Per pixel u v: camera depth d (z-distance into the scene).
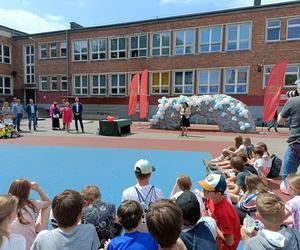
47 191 6.42
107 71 29.22
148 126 21.45
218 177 3.15
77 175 7.70
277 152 10.76
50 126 21.08
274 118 17.62
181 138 14.88
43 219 3.39
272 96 17.05
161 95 26.73
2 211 2.22
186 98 18.94
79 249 2.39
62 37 31.08
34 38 32.41
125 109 28.48
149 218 2.00
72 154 10.55
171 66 26.25
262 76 22.97
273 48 22.48
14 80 33.91
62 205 2.42
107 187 6.67
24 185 3.14
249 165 6.08
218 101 18.11
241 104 17.94
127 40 28.03
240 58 23.59
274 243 2.20
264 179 6.32
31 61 33.28
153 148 11.80
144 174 3.84
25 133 16.95
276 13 22.16
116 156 10.20
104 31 29.00
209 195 3.10
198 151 11.12
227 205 3.12
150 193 3.81
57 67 31.66
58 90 31.84
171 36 26.05
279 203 2.34
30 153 10.73
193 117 23.73
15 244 2.33
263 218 2.33
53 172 8.00
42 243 2.38
